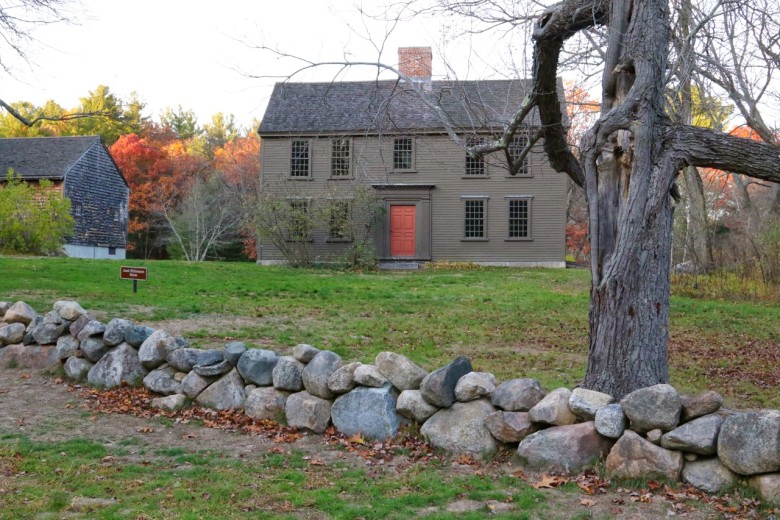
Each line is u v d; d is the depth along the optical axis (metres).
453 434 5.76
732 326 14.98
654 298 6.18
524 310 16.11
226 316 13.53
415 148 33.22
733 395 8.50
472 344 11.55
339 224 32.06
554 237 32.88
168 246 50.09
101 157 41.44
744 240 23.14
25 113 25.33
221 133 67.25
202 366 7.12
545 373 9.12
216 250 49.91
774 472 4.54
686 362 10.69
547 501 4.71
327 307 15.73
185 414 6.92
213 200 47.12
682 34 7.97
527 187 33.00
